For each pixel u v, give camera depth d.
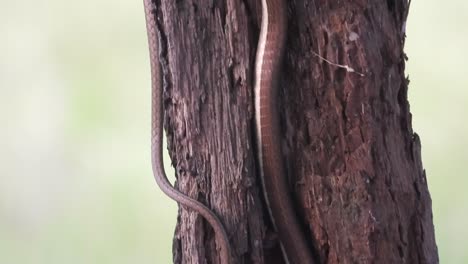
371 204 1.19
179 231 1.21
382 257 1.20
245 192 1.19
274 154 1.19
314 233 1.21
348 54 1.19
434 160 1.81
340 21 1.19
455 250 1.75
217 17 1.19
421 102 1.86
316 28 1.19
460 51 1.89
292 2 1.19
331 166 1.20
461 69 1.87
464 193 1.79
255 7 1.19
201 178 1.20
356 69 1.19
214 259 1.20
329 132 1.20
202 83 1.19
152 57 1.21
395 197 1.20
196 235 1.20
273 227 1.21
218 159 1.19
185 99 1.19
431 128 1.84
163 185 1.20
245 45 1.19
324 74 1.19
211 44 1.19
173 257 1.21
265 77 1.19
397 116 1.20
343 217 1.20
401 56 1.21
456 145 1.82
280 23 1.19
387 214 1.20
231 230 1.19
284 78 1.20
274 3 1.19
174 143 1.21
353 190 1.20
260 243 1.20
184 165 1.20
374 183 1.20
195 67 1.19
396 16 1.20
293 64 1.20
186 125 1.20
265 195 1.20
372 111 1.19
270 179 1.20
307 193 1.20
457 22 1.90
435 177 1.80
